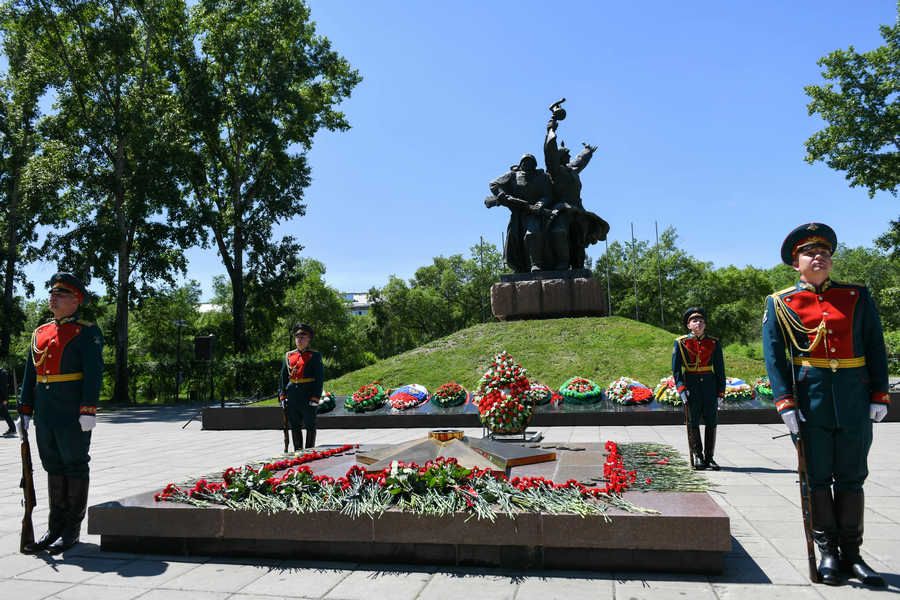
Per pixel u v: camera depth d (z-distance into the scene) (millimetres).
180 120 27641
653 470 5266
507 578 3809
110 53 26250
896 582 3664
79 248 26547
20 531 5250
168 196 26906
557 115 20469
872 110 26281
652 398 13375
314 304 49531
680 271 53531
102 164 27359
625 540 3865
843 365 3836
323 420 14031
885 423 11969
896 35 25625
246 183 32625
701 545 3779
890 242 28656
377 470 5043
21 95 26516
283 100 29406
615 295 54031
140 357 40344
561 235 19906
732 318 50094
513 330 18672
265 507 4328
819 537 3818
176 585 3816
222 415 14586
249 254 31875
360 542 4188
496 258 55344
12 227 28312
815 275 3984
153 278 29328
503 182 20703
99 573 4090
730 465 7770
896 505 5430
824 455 3828
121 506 4566
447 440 5574
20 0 24859
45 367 4828
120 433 14234
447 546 4098
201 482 4785
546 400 13562
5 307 28188
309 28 31047
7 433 13234
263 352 35031
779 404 3930
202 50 30062
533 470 5234
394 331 56844
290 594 3609
